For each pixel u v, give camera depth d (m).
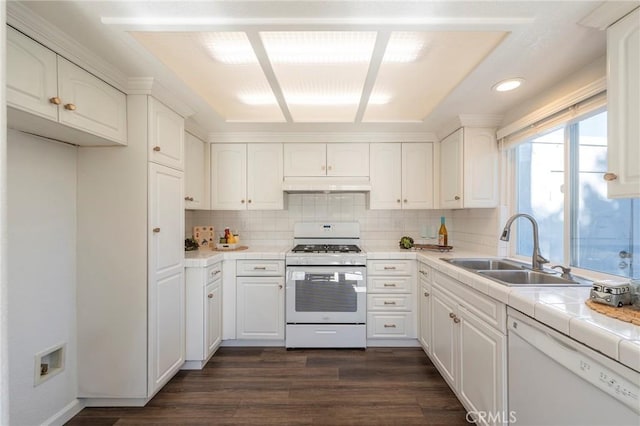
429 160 2.91
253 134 2.89
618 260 1.51
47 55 1.28
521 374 1.24
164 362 1.94
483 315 1.52
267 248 2.97
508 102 2.13
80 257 1.77
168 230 1.99
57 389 1.66
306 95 2.19
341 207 3.21
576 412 0.98
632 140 1.08
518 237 2.35
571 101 1.65
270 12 1.20
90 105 1.51
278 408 1.81
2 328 0.52
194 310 2.26
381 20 1.24
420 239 3.20
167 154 1.98
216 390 1.99
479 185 2.44
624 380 0.81
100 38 1.36
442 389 2.00
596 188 1.63
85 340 1.78
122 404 1.83
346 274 2.59
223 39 1.49
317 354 2.51
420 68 1.75
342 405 1.83
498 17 1.22
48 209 1.61
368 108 2.40
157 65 1.61
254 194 2.92
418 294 2.60
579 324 0.94
